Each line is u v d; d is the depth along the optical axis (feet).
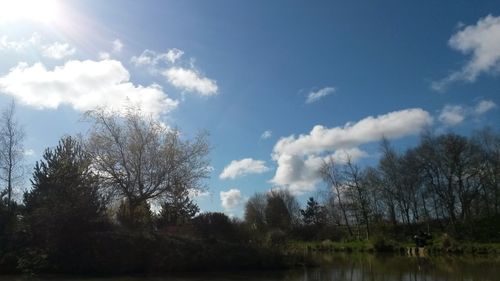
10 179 130.21
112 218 118.21
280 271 108.37
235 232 123.54
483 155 231.71
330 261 144.15
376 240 214.07
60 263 95.86
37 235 100.17
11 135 155.84
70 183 104.78
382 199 257.96
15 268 93.45
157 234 111.24
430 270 109.81
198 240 113.19
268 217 303.68
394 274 101.04
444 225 243.81
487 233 213.66
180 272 102.68
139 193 122.42
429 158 239.91
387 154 255.29
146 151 122.93
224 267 108.17
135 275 96.12
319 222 314.55
